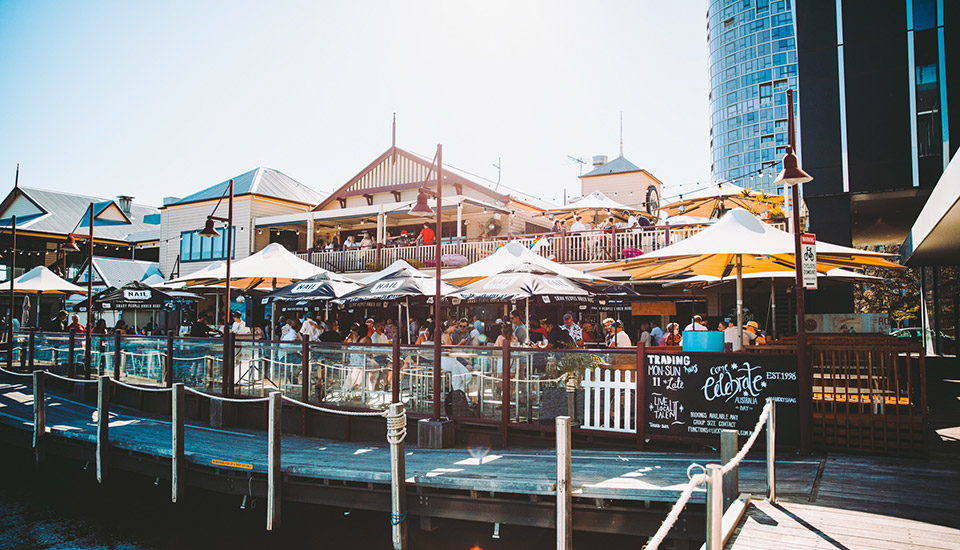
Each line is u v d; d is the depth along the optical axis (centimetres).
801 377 780
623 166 3095
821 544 484
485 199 2497
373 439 1048
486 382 962
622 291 1341
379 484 775
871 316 1564
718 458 787
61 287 1869
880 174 1563
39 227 3434
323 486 806
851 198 1648
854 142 1593
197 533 941
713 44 12400
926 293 2456
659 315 1930
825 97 1630
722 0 12119
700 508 624
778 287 1622
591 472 724
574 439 895
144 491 1071
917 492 621
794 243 833
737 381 805
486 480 707
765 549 473
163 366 1354
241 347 1215
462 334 1529
